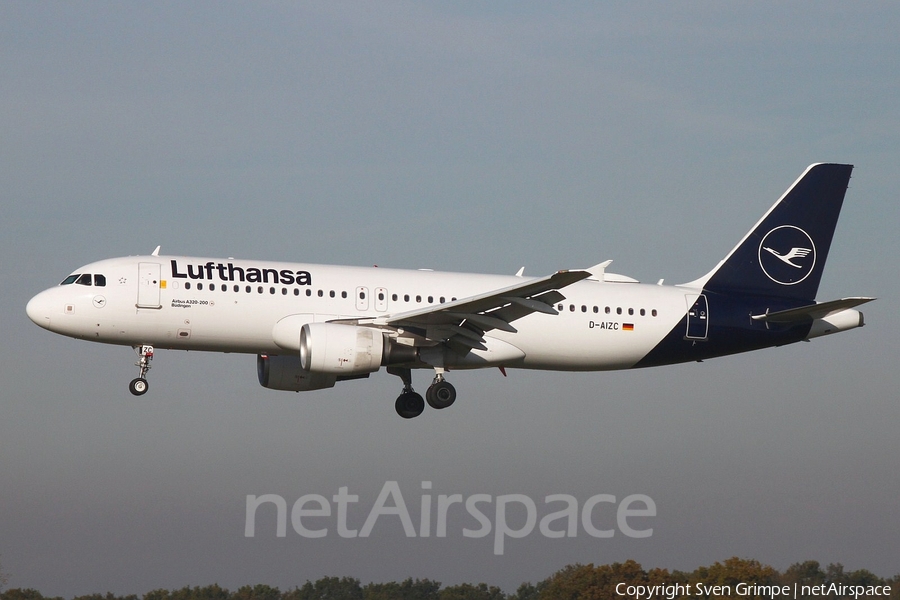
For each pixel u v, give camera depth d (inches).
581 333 5118.1
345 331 4690.0
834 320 5393.7
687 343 5255.9
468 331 4845.0
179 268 4785.9
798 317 5265.8
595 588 4185.5
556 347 5118.1
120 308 4699.8
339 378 5275.6
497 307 4694.9
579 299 5147.6
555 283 4392.2
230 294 4773.6
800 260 5492.1
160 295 4719.5
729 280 5423.2
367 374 5211.6
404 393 5305.1
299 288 4845.0
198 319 4753.9
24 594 4163.4
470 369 5157.5
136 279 4729.3
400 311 4911.4
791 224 5506.9
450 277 5068.9
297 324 4788.4
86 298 4692.4
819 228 5526.6
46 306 4702.3
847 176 5565.9
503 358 5078.7
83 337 4753.9
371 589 4345.5
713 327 5265.8
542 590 4325.8
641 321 5177.2
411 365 5017.2
